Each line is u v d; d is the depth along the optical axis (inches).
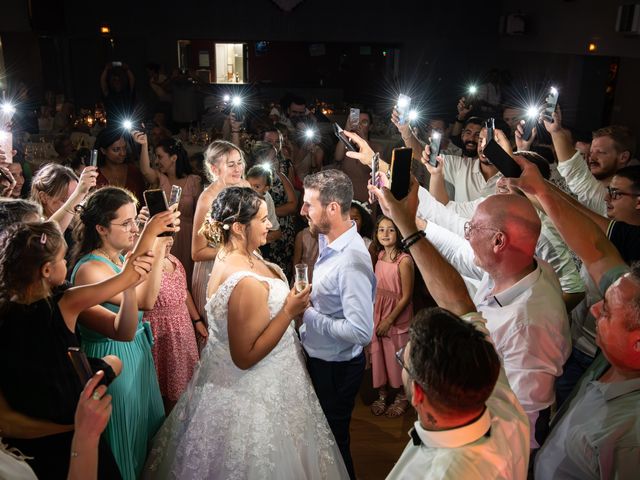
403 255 144.6
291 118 305.3
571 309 103.8
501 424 52.6
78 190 110.7
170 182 171.6
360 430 136.9
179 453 92.3
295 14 369.4
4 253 70.3
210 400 91.5
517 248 75.5
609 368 66.2
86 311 88.7
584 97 304.8
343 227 100.9
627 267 73.1
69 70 382.6
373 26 377.7
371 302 99.7
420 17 377.7
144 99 404.2
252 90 404.5
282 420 90.8
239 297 85.8
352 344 102.2
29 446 72.5
